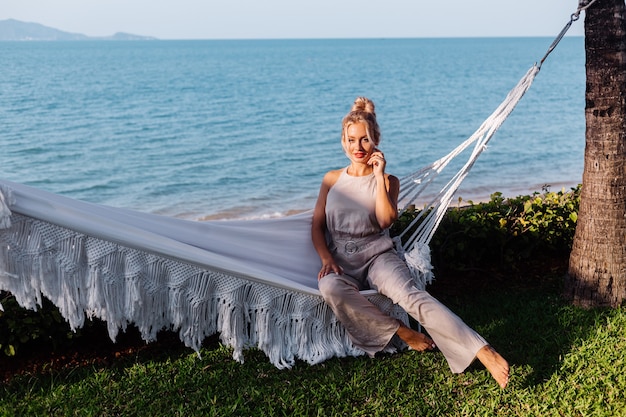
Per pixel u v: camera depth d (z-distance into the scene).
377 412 3.51
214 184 13.51
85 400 3.63
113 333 3.73
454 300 5.06
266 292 3.96
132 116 26.64
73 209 3.55
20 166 15.83
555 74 48.44
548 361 3.97
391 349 4.18
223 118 26.12
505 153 16.70
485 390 3.71
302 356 4.05
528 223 5.59
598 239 4.66
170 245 3.73
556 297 4.97
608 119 4.49
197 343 3.95
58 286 3.58
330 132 21.97
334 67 67.69
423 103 32.06
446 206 4.31
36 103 31.19
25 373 3.96
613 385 3.66
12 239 3.47
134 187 13.39
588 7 4.33
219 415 3.50
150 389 3.74
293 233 4.49
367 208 4.15
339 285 3.93
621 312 4.55
